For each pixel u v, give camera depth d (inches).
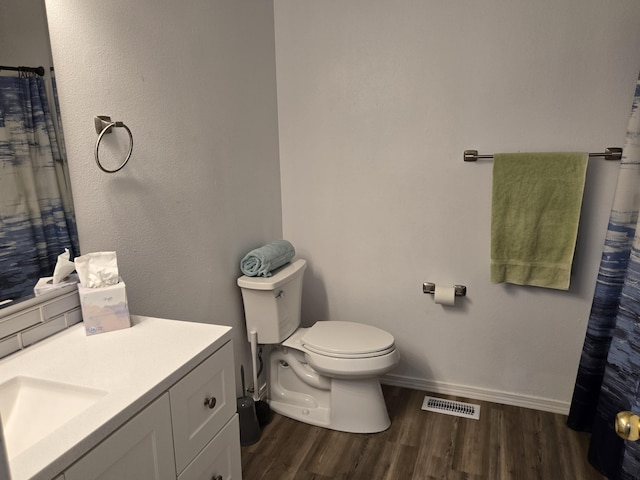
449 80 84.5
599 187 79.3
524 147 82.4
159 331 49.8
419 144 88.8
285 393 91.7
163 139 64.1
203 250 74.1
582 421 82.7
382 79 88.8
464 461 76.0
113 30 55.0
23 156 45.9
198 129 71.4
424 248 92.7
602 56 75.4
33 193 47.0
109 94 55.0
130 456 36.4
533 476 72.4
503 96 81.8
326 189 97.5
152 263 63.5
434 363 97.2
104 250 55.8
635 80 74.6
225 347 49.2
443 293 89.4
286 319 86.0
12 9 43.8
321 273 102.2
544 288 85.7
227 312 82.0
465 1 80.7
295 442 81.9
